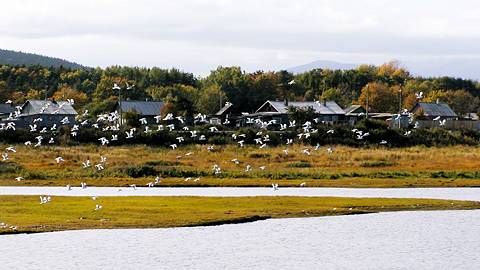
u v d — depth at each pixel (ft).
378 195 256.73
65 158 352.49
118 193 256.52
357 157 372.38
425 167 344.08
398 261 151.64
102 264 144.66
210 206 216.95
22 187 275.39
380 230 184.65
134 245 162.30
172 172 311.27
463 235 179.11
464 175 317.83
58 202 222.89
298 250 160.56
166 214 200.44
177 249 158.40
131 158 355.56
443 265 148.46
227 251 158.71
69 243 162.30
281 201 230.68
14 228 175.63
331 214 207.92
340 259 152.76
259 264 147.13
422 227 189.26
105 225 182.50
